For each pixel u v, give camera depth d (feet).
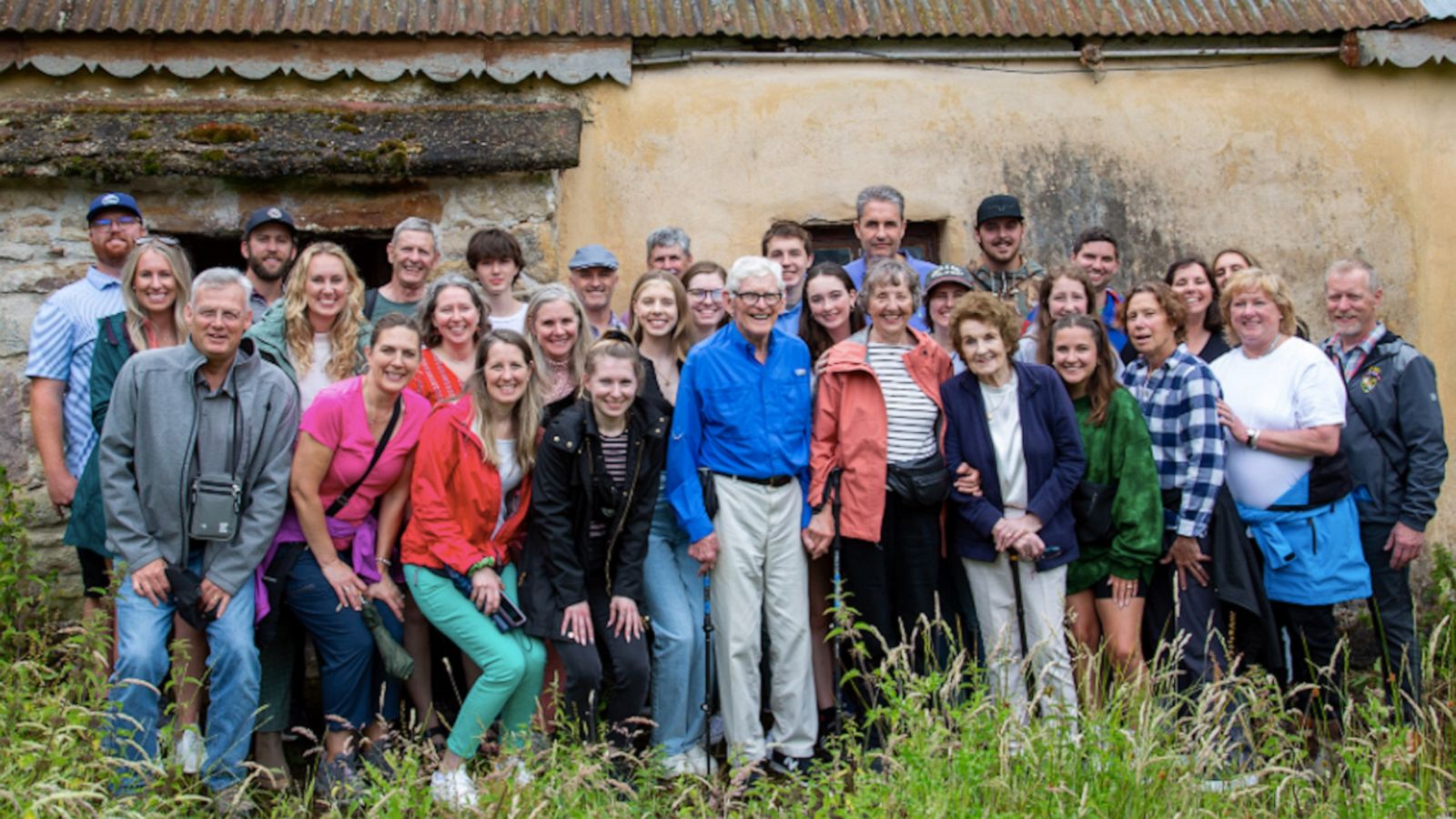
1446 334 20.47
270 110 18.21
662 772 12.73
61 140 17.11
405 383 13.15
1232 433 14.65
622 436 13.44
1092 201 20.12
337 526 13.35
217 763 12.30
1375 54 20.12
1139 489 13.88
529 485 13.69
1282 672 14.93
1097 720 12.35
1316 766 13.57
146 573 12.53
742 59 19.67
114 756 11.82
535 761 12.41
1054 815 10.91
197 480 12.57
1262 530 14.71
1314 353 14.71
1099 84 20.24
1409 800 11.55
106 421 12.78
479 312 14.61
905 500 13.89
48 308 14.93
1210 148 20.36
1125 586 14.07
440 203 18.11
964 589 14.38
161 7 18.48
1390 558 15.35
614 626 13.33
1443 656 15.71
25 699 11.68
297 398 13.29
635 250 19.49
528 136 17.90
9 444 17.39
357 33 18.49
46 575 16.90
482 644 12.99
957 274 15.35
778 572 13.92
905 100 19.94
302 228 17.87
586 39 19.20
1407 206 20.48
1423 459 15.21
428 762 13.16
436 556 13.05
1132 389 14.76
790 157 19.77
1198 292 15.98
